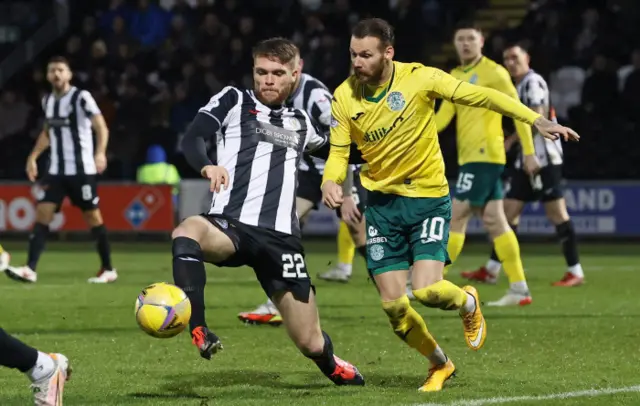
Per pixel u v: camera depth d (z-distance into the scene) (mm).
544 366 13469
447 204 11914
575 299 21453
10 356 9320
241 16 45375
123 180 41938
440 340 15922
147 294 10047
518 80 21391
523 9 45594
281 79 11406
